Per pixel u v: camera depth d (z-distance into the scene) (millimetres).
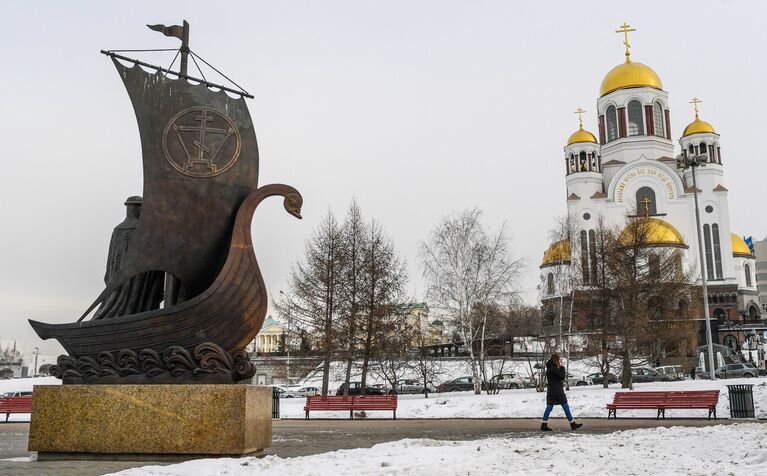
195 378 10297
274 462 8953
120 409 9992
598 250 40875
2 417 27703
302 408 27703
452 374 49938
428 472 7953
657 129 83688
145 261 10961
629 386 33531
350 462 8961
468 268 40531
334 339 35500
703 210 78750
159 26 11625
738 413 19297
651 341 37781
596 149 82438
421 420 22484
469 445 11234
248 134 11633
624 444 11195
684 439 11656
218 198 11250
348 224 37188
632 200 78625
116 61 11312
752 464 8539
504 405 24500
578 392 30766
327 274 36156
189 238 11078
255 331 10750
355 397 23844
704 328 73500
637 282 37594
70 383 10414
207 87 11625
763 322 77812
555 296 51500
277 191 11195
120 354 10398
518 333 55000
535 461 8906
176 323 10547
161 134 11266
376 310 35875
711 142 79750
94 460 9922
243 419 9844
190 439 9828
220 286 10594
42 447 10000
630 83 83562
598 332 37969
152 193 11102
